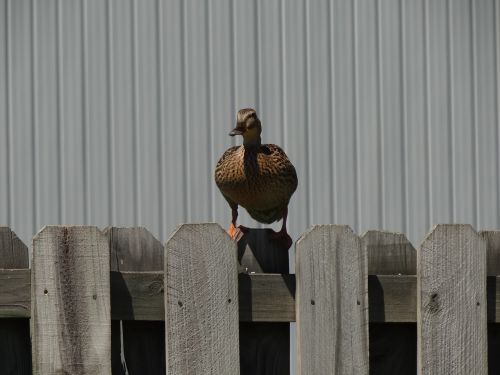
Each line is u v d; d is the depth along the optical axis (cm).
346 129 1058
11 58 1038
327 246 546
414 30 1062
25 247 573
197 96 1052
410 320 564
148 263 584
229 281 540
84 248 534
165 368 561
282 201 807
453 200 1063
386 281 562
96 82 1047
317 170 1055
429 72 1063
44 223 1042
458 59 1065
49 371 532
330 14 1056
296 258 543
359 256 548
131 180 1048
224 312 539
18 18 1039
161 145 1050
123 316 545
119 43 1048
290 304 554
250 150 777
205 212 1053
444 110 1065
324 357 544
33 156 1042
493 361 588
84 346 533
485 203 1066
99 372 533
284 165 786
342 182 1057
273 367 563
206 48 1052
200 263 537
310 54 1055
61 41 1044
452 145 1065
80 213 1045
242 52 1053
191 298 536
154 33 1050
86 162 1045
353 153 1057
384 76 1060
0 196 1039
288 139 1055
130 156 1048
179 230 534
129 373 561
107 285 534
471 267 560
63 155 1044
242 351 562
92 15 1045
